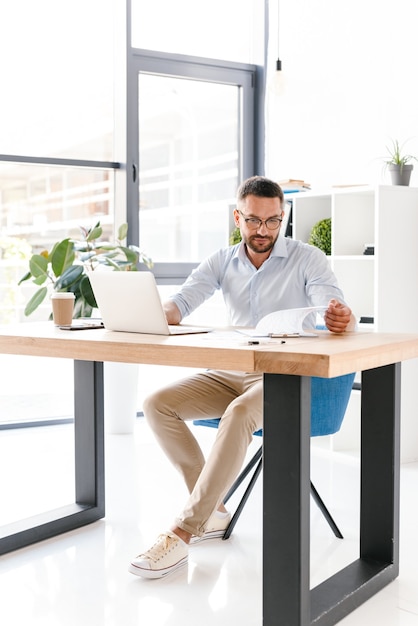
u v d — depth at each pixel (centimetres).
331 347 218
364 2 471
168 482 374
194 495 262
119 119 519
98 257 468
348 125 486
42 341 255
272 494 211
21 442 466
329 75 500
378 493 261
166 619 229
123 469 398
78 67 506
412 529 309
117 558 277
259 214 302
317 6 508
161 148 536
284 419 209
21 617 231
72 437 479
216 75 551
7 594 247
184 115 545
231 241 496
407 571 268
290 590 209
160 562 257
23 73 489
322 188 510
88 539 296
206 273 330
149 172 531
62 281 456
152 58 525
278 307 317
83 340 244
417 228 417
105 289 268
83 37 506
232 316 328
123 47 512
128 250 477
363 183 476
